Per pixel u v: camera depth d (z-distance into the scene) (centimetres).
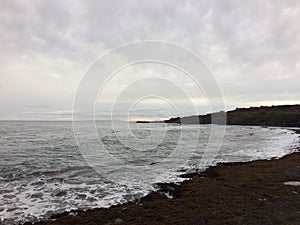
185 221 693
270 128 5253
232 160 1733
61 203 898
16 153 1964
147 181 1183
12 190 1048
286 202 796
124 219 734
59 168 1448
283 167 1366
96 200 927
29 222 736
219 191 962
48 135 3494
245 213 720
